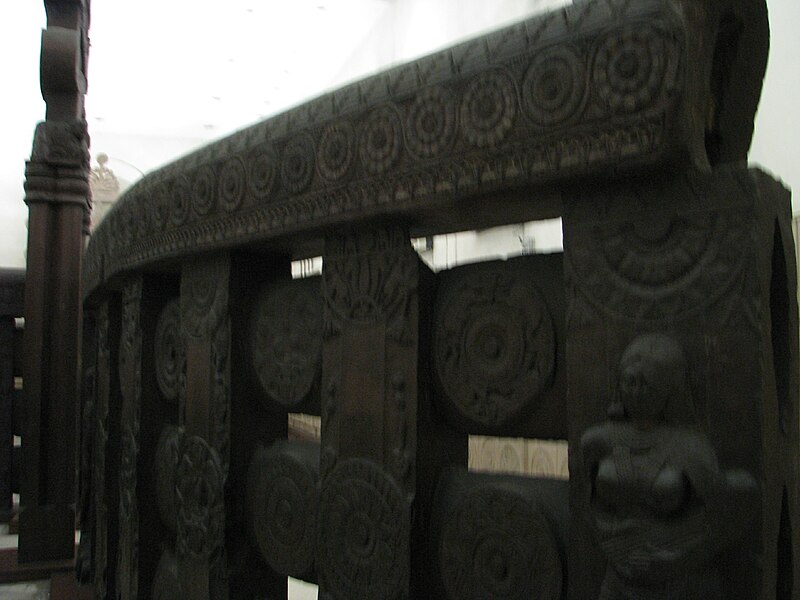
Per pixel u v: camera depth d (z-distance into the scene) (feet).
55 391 10.50
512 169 3.29
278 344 5.03
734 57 3.38
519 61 3.28
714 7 3.03
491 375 3.69
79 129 10.76
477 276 3.83
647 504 2.86
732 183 2.84
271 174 4.58
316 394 4.79
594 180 3.15
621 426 2.99
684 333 2.92
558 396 3.46
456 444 4.16
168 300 6.77
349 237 4.32
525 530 3.48
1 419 12.37
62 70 10.65
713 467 2.77
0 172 31.32
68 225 10.70
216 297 5.35
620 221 3.10
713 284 2.86
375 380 4.12
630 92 2.92
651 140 2.87
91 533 8.92
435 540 3.93
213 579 5.22
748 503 2.74
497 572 3.59
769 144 7.76
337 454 4.32
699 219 2.90
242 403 5.28
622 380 2.96
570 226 3.25
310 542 4.66
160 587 6.15
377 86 3.96
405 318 3.99
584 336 3.17
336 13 22.74
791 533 3.01
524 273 3.64
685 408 2.89
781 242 3.02
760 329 2.76
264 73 30.17
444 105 3.58
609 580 2.98
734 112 3.48
